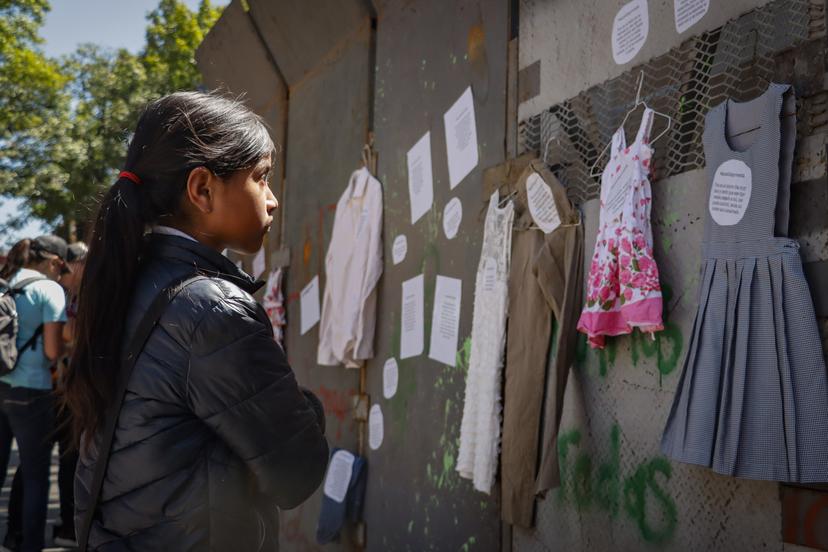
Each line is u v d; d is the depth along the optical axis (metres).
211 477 1.37
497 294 2.94
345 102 4.66
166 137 1.46
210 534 1.36
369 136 4.36
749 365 1.90
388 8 4.22
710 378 1.98
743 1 2.09
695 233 2.20
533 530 2.83
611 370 2.50
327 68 4.95
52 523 5.64
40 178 15.88
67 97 16.80
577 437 2.64
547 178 2.73
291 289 5.34
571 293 2.59
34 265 4.55
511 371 2.81
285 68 5.48
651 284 2.23
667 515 2.25
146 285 1.43
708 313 2.02
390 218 4.09
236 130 1.50
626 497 2.41
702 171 2.18
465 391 3.26
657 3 2.39
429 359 3.62
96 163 16.27
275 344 1.44
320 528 4.23
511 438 2.77
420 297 3.74
